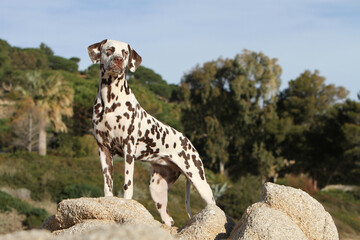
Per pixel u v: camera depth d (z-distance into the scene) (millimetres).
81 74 93562
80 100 37250
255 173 43969
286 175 42219
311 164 42156
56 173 25422
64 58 94312
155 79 95125
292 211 4594
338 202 25438
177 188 24484
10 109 49906
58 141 35438
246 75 46469
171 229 5008
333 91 47344
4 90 57844
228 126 47125
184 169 6758
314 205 4637
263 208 4445
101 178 25922
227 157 45281
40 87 35281
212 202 6801
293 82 48781
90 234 2908
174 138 6699
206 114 48438
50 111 34688
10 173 23719
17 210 17906
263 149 43062
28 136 34781
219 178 36562
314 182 41125
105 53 6070
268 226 4207
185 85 48906
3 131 38688
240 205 21438
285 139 43312
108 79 6020
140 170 26203
